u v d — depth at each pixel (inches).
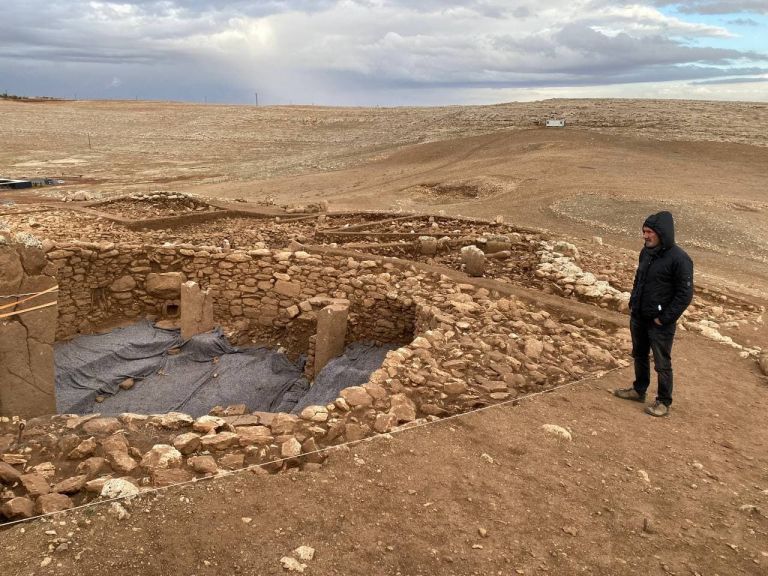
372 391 200.2
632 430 193.3
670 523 142.9
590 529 138.1
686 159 1453.0
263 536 125.5
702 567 127.3
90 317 400.2
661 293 196.4
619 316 323.0
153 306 421.7
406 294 363.3
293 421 178.1
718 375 255.9
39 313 205.6
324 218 663.8
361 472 153.9
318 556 120.9
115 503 129.6
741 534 139.9
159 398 327.6
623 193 962.1
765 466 177.6
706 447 187.0
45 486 136.6
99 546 117.5
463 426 183.9
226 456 155.5
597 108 2434.8
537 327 294.8
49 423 173.8
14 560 111.9
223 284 420.8
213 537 123.4
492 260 476.1
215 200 735.7
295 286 406.9
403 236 560.1
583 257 500.4
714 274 563.8
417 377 214.1
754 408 222.7
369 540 127.4
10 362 200.4
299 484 146.0
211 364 372.2
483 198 1067.9
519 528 136.2
